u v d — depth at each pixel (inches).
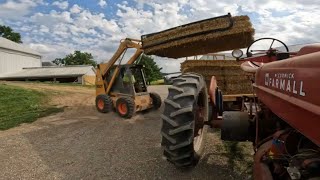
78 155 225.6
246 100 237.6
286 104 78.3
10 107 482.6
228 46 343.9
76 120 376.5
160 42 356.8
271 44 181.5
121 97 396.5
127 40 405.4
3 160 217.5
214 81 186.4
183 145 140.6
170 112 143.6
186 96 143.0
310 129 62.7
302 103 66.8
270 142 105.7
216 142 235.1
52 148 246.1
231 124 144.3
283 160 90.3
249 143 230.1
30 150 241.4
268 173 90.7
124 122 357.7
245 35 295.4
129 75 406.0
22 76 1854.1
